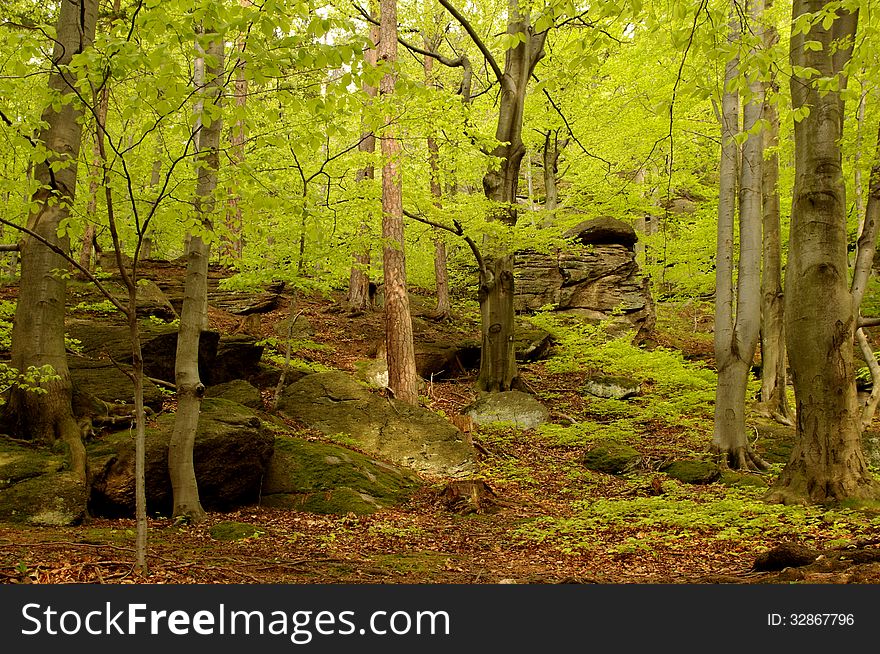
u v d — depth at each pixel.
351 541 7.23
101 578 4.74
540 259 24.34
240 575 5.27
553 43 18.23
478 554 6.96
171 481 7.56
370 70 5.00
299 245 12.09
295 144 5.42
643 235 25.80
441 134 14.57
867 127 9.70
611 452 12.94
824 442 8.54
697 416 16.27
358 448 11.17
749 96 5.88
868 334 21.58
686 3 5.61
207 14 4.45
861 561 5.04
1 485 6.53
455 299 26.62
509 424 14.95
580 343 20.38
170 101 4.58
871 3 5.97
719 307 12.80
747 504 8.56
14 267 18.73
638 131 17.70
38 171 7.40
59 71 4.59
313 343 16.70
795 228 8.81
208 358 11.95
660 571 5.96
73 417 7.63
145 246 18.47
